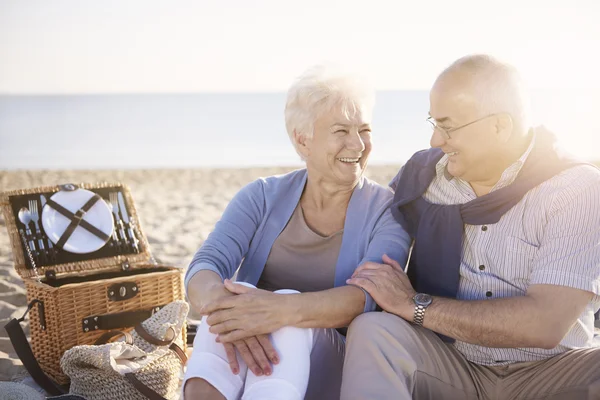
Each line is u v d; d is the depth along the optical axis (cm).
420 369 228
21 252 346
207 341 235
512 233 238
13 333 309
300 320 231
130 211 384
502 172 240
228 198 990
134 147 1972
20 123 2770
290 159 1717
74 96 5444
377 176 1200
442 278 250
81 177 1236
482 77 229
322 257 280
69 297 327
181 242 663
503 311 222
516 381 242
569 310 221
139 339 314
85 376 278
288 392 221
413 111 3188
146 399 276
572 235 225
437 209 252
